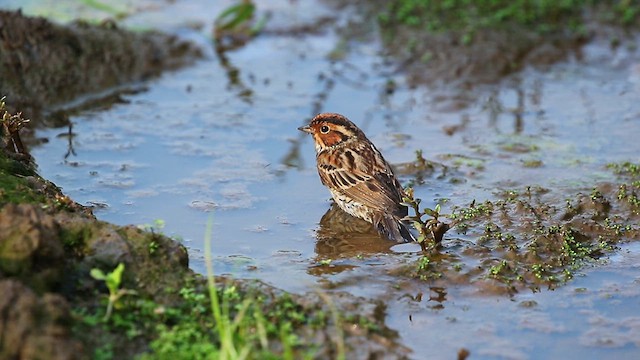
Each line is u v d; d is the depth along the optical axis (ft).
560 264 39.40
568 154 50.93
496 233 41.75
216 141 52.29
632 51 64.13
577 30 65.31
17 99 54.70
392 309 35.65
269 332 31.60
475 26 65.87
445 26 66.39
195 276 34.42
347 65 63.31
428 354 32.83
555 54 63.67
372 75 61.82
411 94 59.31
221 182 47.37
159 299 32.63
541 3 67.15
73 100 57.36
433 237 40.45
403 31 66.54
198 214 43.75
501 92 59.52
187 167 48.91
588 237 42.01
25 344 26.86
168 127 53.93
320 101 58.23
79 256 32.99
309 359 30.27
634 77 61.16
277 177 48.42
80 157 49.57
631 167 48.49
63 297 29.96
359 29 67.62
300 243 41.50
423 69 62.18
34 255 30.40
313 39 67.05
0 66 55.67
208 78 61.52
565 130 54.08
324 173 45.85
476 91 59.67
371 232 43.01
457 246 40.73
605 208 44.34
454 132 54.19
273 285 36.32
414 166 49.24
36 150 50.21
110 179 47.01
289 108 57.16
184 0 72.38
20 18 57.72
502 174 48.67
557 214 43.80
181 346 30.07
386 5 70.95
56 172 47.57
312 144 52.49
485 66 62.08
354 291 36.55
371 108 57.41
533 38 64.85
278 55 64.90
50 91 56.70
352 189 44.50
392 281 37.60
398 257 39.83
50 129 53.26
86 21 63.67
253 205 45.14
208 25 68.18
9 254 30.01
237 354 29.73
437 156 50.98
